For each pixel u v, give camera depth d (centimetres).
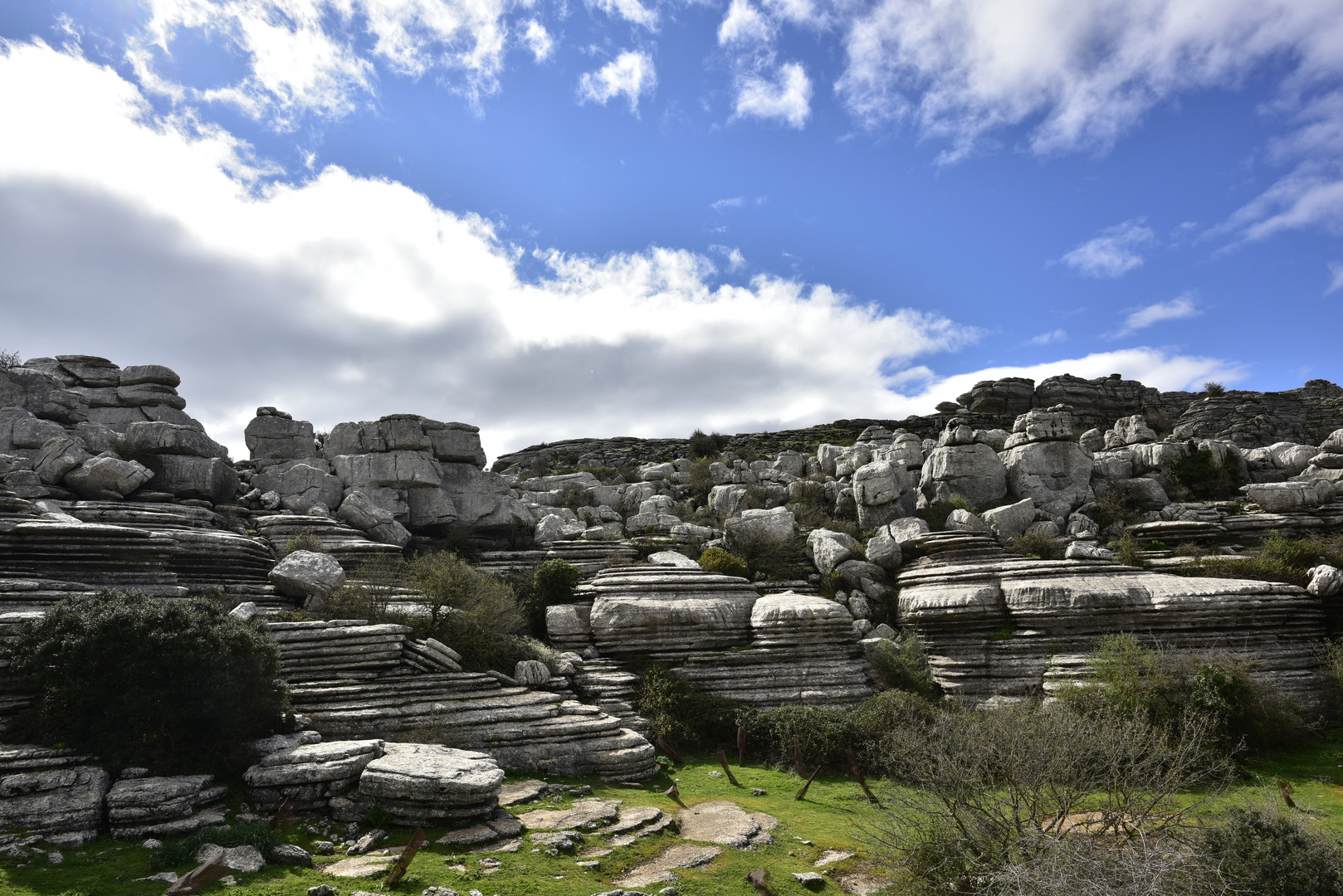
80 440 2380
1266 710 1652
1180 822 981
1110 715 1230
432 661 1703
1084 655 1958
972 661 2073
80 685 1109
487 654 1833
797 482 3569
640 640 2097
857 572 2594
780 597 2250
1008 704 1733
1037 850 884
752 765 1689
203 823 1027
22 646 1173
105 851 951
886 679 2098
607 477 4419
